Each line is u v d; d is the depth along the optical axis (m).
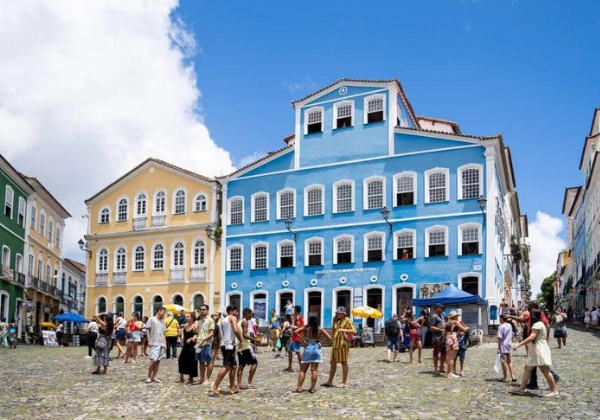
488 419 10.58
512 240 51.88
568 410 11.23
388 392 13.84
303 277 39.34
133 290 45.47
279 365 20.98
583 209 64.50
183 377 16.66
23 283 44.25
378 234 37.38
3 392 14.55
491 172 34.91
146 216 45.94
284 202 40.97
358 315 31.62
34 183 46.03
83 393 14.29
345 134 39.50
